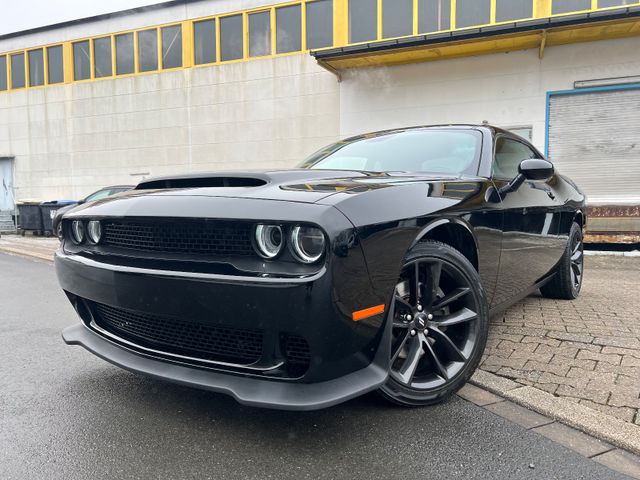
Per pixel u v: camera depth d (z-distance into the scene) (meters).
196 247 1.98
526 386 2.54
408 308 2.23
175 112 14.30
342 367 1.86
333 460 1.91
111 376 2.84
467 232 2.45
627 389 2.49
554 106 10.18
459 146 3.11
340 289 1.74
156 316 2.02
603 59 9.91
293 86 12.77
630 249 8.72
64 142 16.11
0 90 16.92
